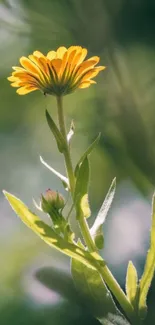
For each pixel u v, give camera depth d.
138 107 0.97
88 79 0.53
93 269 0.51
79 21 0.95
